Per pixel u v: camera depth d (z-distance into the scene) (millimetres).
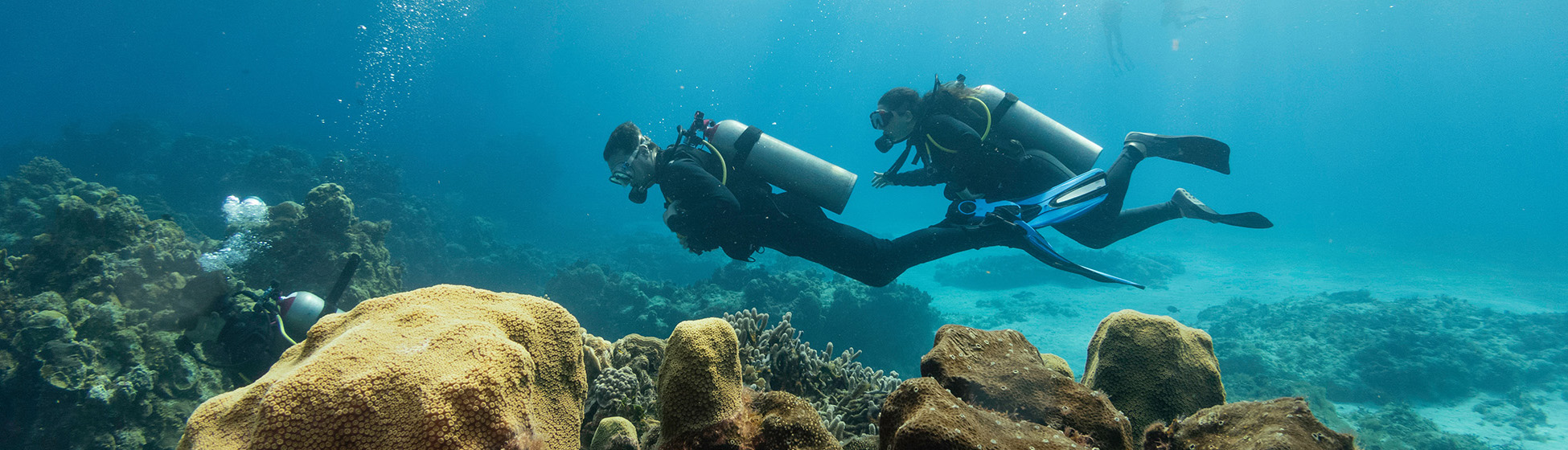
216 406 832
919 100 4258
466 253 22609
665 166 3559
